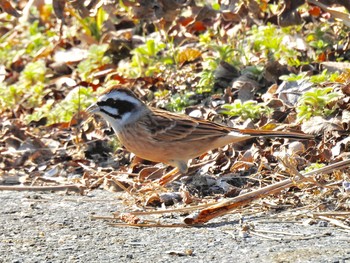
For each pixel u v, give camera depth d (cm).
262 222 1070
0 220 1109
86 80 1559
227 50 1482
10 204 1172
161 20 1455
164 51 1586
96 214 1130
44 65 1628
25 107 1520
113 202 1180
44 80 1605
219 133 1227
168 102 1422
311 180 1093
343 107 1290
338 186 1120
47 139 1399
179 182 1239
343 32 1482
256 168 1229
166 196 1162
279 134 1202
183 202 1155
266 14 1584
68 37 1744
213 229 1059
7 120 1470
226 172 1239
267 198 1127
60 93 1560
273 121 1314
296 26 1513
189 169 1259
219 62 1463
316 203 1106
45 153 1364
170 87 1466
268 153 1247
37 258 984
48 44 1744
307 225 1056
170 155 1234
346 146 1223
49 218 1116
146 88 1481
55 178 1280
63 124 1439
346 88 1310
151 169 1272
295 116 1310
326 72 1386
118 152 1343
